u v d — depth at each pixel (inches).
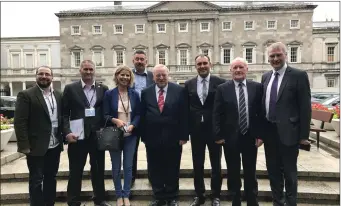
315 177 223.6
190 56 1643.7
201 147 191.8
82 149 185.2
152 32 1653.5
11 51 1817.2
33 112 173.2
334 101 663.1
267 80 176.4
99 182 190.2
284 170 167.9
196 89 192.9
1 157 272.2
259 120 176.1
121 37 1680.6
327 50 1692.9
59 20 1704.0
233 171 178.1
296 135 163.5
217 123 177.8
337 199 194.1
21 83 1823.3
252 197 175.9
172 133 187.9
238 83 177.5
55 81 1748.3
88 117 184.7
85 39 1700.3
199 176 192.7
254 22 1622.8
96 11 1686.8
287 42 1619.1
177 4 1630.2
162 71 186.5
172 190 192.1
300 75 163.3
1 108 631.8
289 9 1604.3
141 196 207.6
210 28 1627.7
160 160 193.5
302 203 197.3
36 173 174.9
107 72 1695.4
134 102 190.5
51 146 178.4
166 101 187.6
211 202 198.8
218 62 1620.3
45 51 1812.3
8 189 215.6
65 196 207.3
